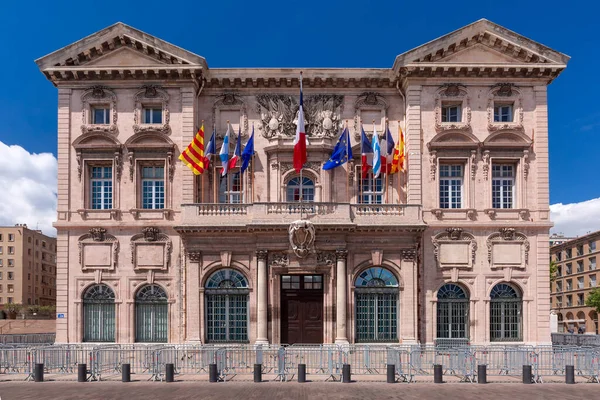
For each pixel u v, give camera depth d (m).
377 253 30.05
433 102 31.44
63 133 31.53
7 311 92.69
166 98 31.58
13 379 22.22
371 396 18.59
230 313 30.28
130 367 22.86
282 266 29.70
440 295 30.75
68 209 31.12
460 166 31.64
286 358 23.45
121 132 31.52
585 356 22.39
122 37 31.20
